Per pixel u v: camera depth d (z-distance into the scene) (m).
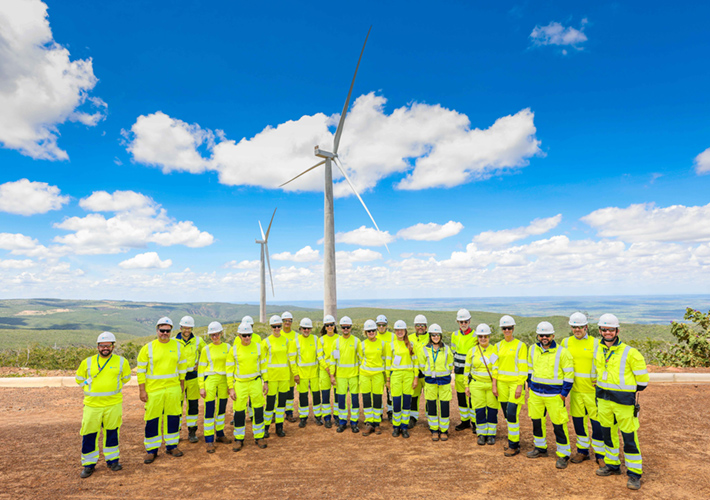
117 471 6.46
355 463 6.68
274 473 6.31
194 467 6.62
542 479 5.88
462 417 8.65
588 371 6.39
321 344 9.12
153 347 7.06
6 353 23.19
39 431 8.77
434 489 5.59
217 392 8.03
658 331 31.78
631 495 5.30
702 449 6.97
